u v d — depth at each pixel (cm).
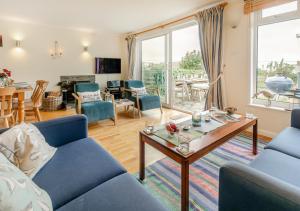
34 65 498
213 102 364
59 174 123
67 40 541
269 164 134
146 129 192
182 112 463
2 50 455
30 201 80
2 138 124
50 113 473
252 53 314
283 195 77
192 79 464
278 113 288
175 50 478
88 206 97
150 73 564
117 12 400
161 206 97
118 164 137
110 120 401
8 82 327
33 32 489
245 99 325
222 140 175
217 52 348
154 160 228
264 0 284
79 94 370
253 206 86
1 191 71
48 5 359
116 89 585
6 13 406
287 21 280
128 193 106
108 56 617
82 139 179
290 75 283
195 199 161
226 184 95
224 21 341
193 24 423
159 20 460
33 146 130
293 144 162
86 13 407
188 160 143
